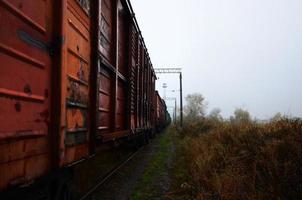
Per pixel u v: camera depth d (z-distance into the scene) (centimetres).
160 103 5253
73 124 554
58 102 456
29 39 385
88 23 657
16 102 354
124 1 1171
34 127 398
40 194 468
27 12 380
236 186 756
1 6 324
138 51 1705
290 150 836
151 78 2906
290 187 698
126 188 999
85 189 933
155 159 1672
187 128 3266
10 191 362
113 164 1471
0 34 321
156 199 896
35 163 404
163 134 4650
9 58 340
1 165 324
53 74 459
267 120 1250
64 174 561
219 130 1519
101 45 814
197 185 927
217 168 995
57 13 464
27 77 380
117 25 1021
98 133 751
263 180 766
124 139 1325
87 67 651
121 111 1241
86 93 643
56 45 460
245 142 1103
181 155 1764
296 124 1032
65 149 505
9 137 336
